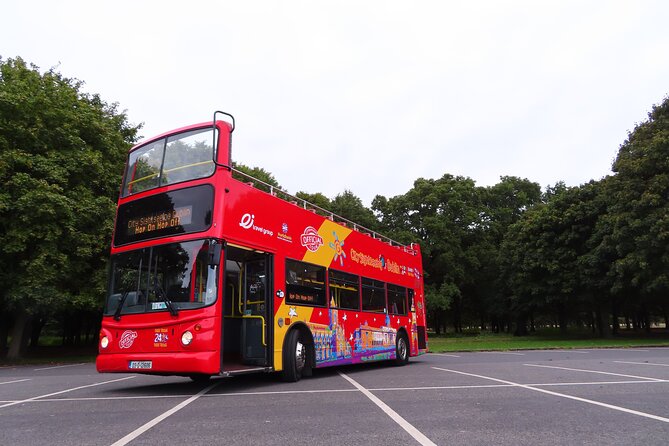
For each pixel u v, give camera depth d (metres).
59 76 26.27
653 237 26.61
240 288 9.45
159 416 5.72
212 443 4.32
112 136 24.64
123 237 8.88
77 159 21.05
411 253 16.94
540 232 38.09
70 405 6.83
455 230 45.75
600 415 5.53
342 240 12.20
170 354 7.60
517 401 6.59
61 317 34.06
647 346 24.17
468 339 37.38
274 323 9.09
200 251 7.93
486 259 46.56
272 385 8.96
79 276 21.53
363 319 12.59
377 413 5.75
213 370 7.40
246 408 6.23
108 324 8.36
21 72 22.27
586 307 40.59
